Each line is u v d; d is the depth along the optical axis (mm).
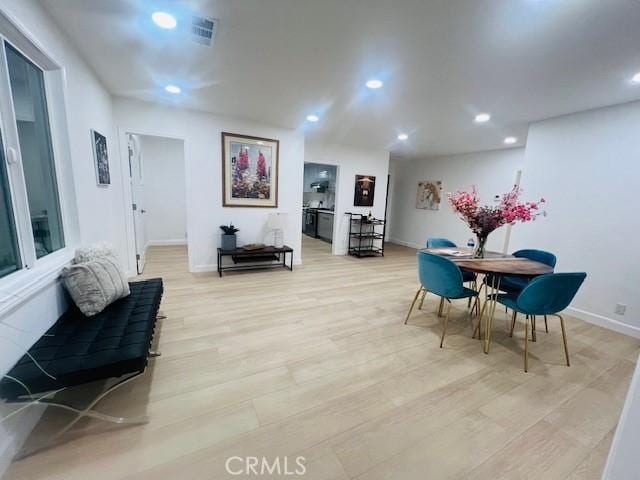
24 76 1697
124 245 3666
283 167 4574
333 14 1687
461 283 2328
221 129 4008
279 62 2334
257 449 1346
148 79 2779
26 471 1190
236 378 1847
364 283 4086
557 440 1477
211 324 2586
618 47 1872
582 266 3090
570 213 3170
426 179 7035
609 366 2176
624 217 2791
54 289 1720
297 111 3633
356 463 1298
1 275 1416
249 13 1717
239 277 4066
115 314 1848
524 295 2098
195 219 4086
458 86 2633
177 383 1772
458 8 1575
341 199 5992
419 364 2104
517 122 3592
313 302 3238
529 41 1867
